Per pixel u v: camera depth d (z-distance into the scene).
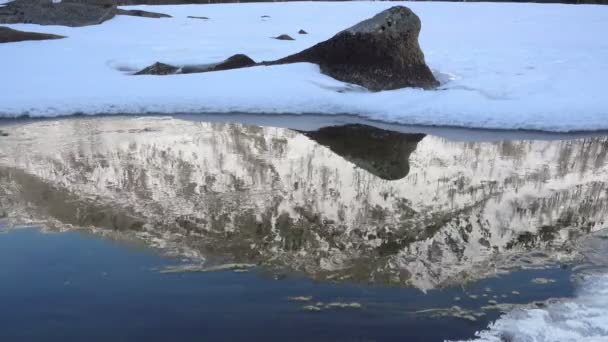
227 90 9.01
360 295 3.14
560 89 9.16
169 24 20.45
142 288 3.20
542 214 4.38
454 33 17.62
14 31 14.98
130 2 31.48
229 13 25.33
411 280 3.33
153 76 10.19
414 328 2.82
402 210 4.45
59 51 13.23
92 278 3.32
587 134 7.09
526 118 7.66
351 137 6.84
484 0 34.66
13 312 2.94
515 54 12.98
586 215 4.36
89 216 4.27
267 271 3.42
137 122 7.54
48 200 4.59
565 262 3.59
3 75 10.20
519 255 3.68
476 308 3.02
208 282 3.28
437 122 7.64
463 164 5.75
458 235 3.99
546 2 32.28
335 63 10.10
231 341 2.71
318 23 20.97
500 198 4.73
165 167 5.50
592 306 3.03
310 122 7.62
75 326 2.82
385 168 5.58
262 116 7.94
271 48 14.10
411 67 9.77
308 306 3.02
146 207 4.46
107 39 15.96
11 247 3.72
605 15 22.83
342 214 4.36
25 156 5.85
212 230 4.03
